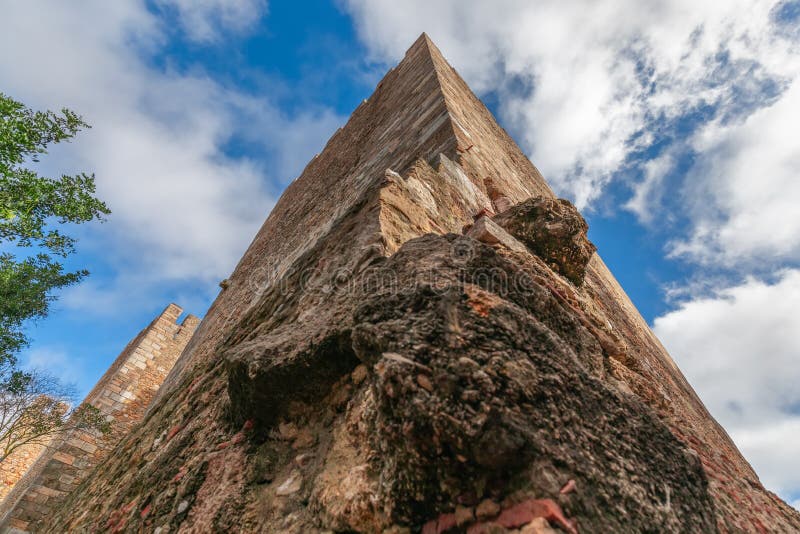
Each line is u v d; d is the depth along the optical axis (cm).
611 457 101
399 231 254
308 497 134
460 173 423
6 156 468
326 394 166
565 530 79
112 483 328
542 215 276
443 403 97
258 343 191
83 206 554
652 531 91
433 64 785
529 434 92
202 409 263
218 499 151
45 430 742
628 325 575
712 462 197
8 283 596
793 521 178
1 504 949
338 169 803
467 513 94
